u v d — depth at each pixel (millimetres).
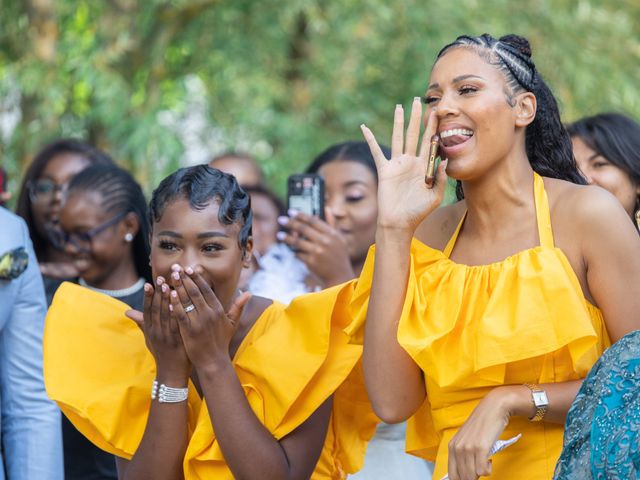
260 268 6117
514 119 3734
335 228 5855
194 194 3848
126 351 4070
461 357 3584
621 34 11180
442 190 3762
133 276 5426
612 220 3594
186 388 3844
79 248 5309
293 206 5715
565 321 3459
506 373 3607
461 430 3467
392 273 3746
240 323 4031
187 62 11430
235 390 3789
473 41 3762
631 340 2824
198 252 3832
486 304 3609
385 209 3777
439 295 3703
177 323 3783
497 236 3760
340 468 4148
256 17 11133
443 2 10695
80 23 11023
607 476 2664
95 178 5383
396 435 5008
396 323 3725
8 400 4539
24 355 4516
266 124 10695
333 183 5887
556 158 3947
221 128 10953
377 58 10961
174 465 3834
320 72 11125
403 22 10797
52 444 4516
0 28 10914
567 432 2885
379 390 3736
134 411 3990
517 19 10758
